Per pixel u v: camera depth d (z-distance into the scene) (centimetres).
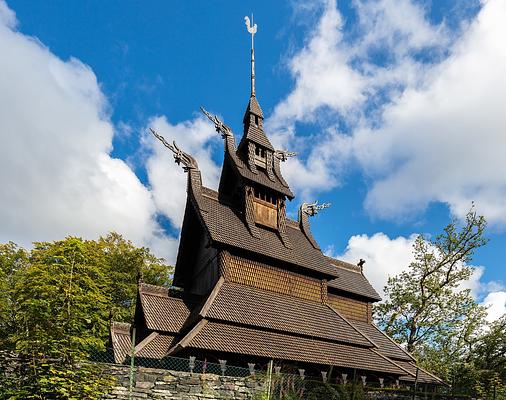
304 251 2608
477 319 3731
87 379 1245
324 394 1659
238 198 2588
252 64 2994
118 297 3841
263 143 2731
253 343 1828
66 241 1419
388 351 2655
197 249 2653
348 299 2986
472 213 3925
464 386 3272
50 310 1290
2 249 3525
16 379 1195
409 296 3950
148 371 1430
